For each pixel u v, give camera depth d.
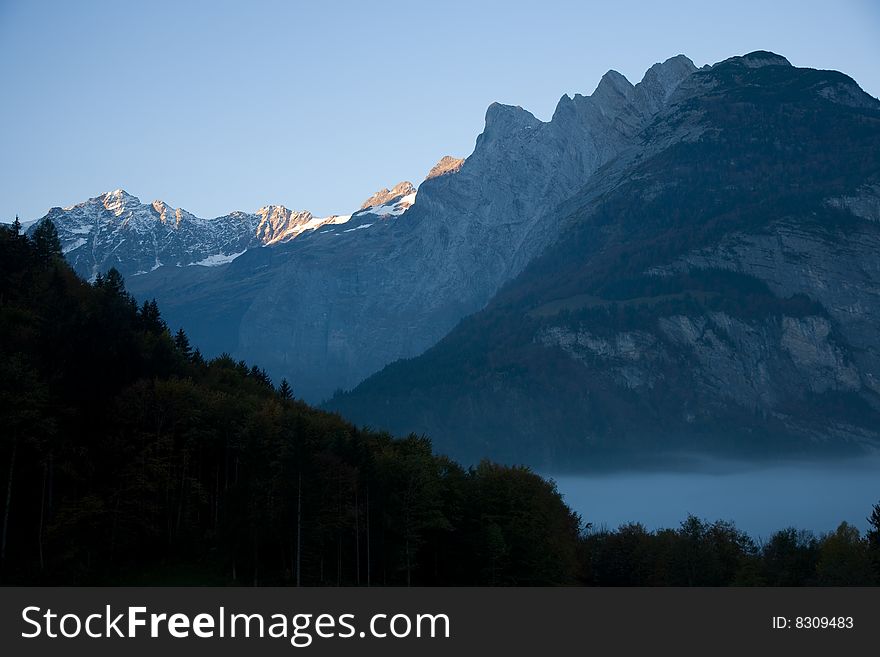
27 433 116.12
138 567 120.69
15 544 116.44
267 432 130.50
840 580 141.25
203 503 131.25
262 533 119.50
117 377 137.50
